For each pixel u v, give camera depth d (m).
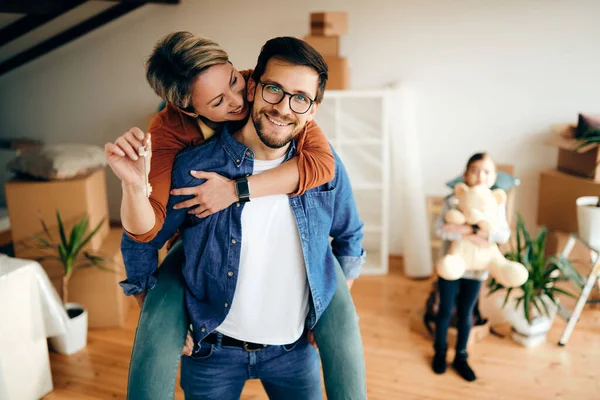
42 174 2.96
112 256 3.05
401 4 3.62
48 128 4.23
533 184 3.75
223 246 1.24
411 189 3.69
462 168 3.82
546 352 2.83
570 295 2.80
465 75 3.67
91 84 4.09
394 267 3.90
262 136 1.12
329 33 3.46
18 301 2.33
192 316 1.28
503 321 3.08
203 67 1.10
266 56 1.08
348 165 3.88
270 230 1.25
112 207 4.25
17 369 2.34
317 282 1.30
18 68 4.09
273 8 3.75
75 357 2.83
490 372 2.66
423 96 3.75
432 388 2.54
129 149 1.00
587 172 3.17
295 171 1.22
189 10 3.83
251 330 1.33
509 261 2.54
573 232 3.12
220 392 1.42
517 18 3.53
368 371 2.68
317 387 1.50
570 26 3.48
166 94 1.13
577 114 3.60
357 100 3.76
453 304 2.61
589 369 2.68
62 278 3.04
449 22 3.61
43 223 2.88
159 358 1.19
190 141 1.25
